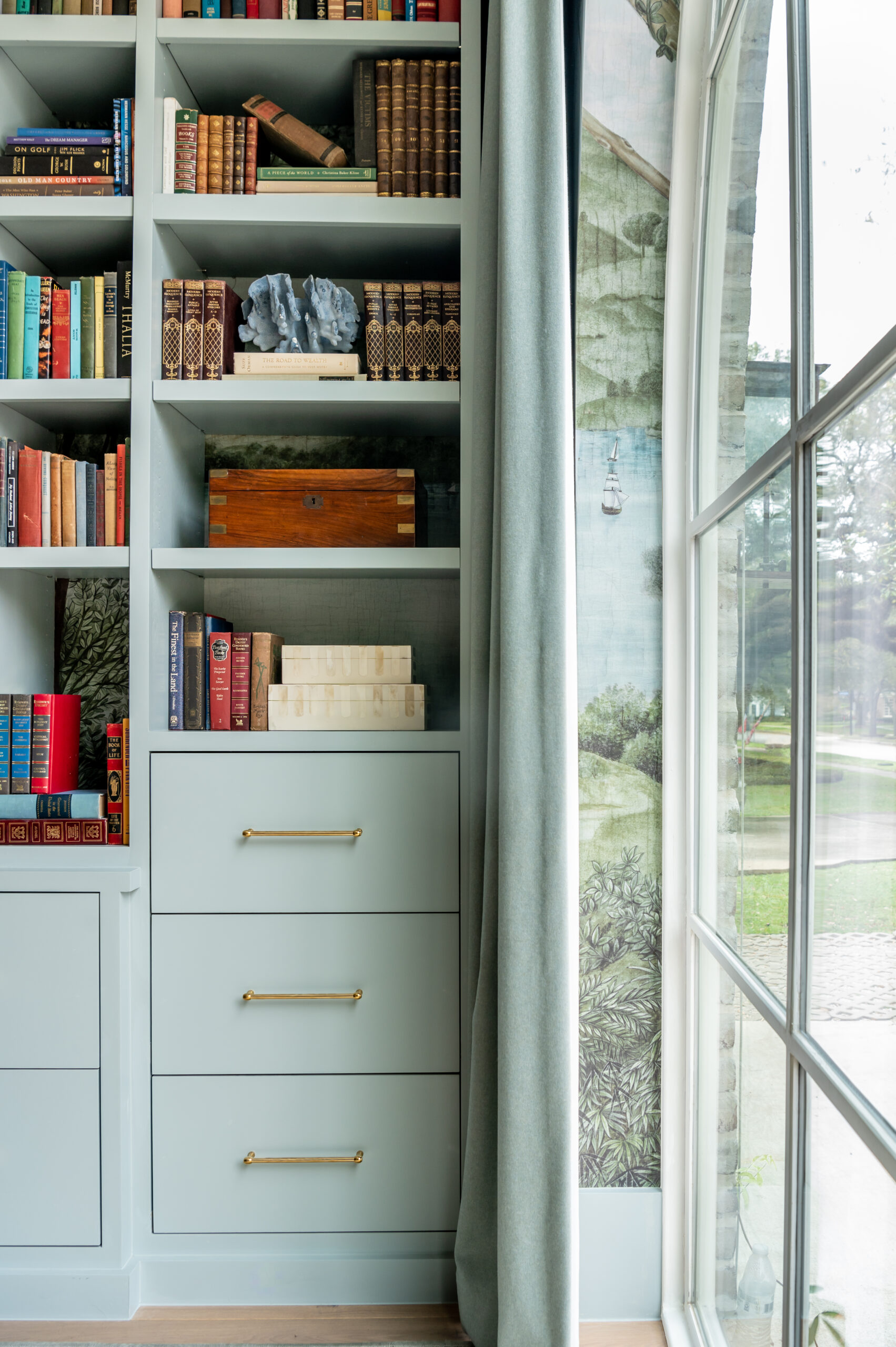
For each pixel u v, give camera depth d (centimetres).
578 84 131
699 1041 144
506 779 117
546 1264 114
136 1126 146
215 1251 145
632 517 152
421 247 163
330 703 153
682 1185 147
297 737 148
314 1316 142
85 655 181
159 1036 147
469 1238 133
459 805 148
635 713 152
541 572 118
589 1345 140
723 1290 128
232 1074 147
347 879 148
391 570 158
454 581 181
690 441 147
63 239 162
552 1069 114
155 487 154
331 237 159
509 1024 115
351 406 158
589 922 152
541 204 121
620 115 149
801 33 97
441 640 181
